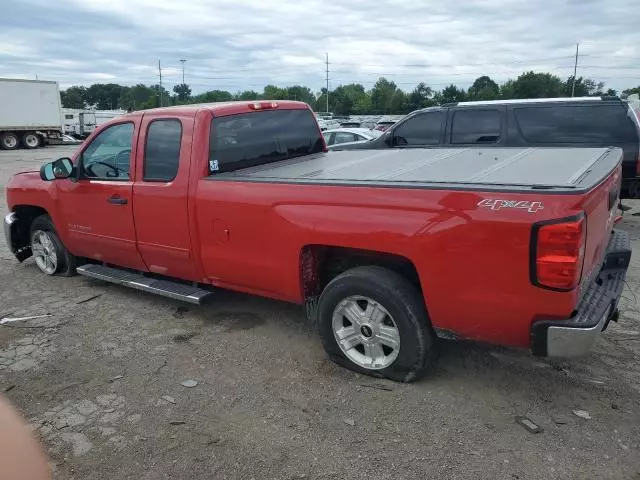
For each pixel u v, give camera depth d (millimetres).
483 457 2992
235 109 4738
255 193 4055
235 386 3830
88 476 2982
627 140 7336
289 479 2898
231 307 5246
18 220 6559
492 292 3139
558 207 2887
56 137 36594
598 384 3664
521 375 3801
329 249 3969
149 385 3885
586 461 2934
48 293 5820
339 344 3898
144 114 4879
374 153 5410
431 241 3270
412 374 3645
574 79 78062
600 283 3629
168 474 2979
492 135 7961
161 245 4836
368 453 3068
